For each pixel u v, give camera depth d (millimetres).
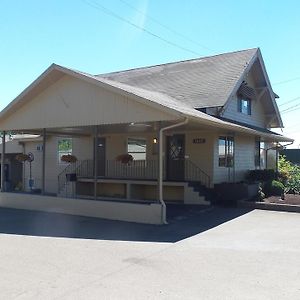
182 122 12484
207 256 8312
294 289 6223
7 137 26094
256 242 9656
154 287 6336
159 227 11922
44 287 6348
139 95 13102
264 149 24688
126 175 20375
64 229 11680
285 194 19250
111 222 12945
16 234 10906
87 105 14492
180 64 23859
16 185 25141
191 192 16734
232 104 19875
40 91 15781
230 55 22391
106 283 6547
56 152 23203
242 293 6043
